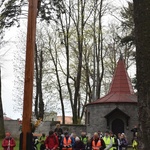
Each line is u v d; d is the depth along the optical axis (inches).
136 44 359.3
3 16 768.3
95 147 756.6
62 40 1786.4
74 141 799.7
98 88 1851.6
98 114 1432.1
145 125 340.2
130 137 1371.8
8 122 1507.1
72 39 1860.2
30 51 374.9
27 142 358.0
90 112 1467.8
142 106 344.8
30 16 382.6
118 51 2021.4
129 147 1299.2
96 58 1887.3
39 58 1865.2
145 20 353.7
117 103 1403.8
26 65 372.2
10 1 748.0
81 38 1774.1
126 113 1391.5
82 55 1950.1
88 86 2044.8
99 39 1873.8
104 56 2034.9
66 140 791.7
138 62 354.3
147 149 335.9
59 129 830.5
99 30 1859.0
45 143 737.6
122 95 1464.1
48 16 602.5
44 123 1476.4
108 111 1409.9
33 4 385.7
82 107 2203.5
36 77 1790.1
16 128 1502.2
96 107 1445.6
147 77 346.3
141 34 354.0
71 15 1775.3
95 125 1428.4
